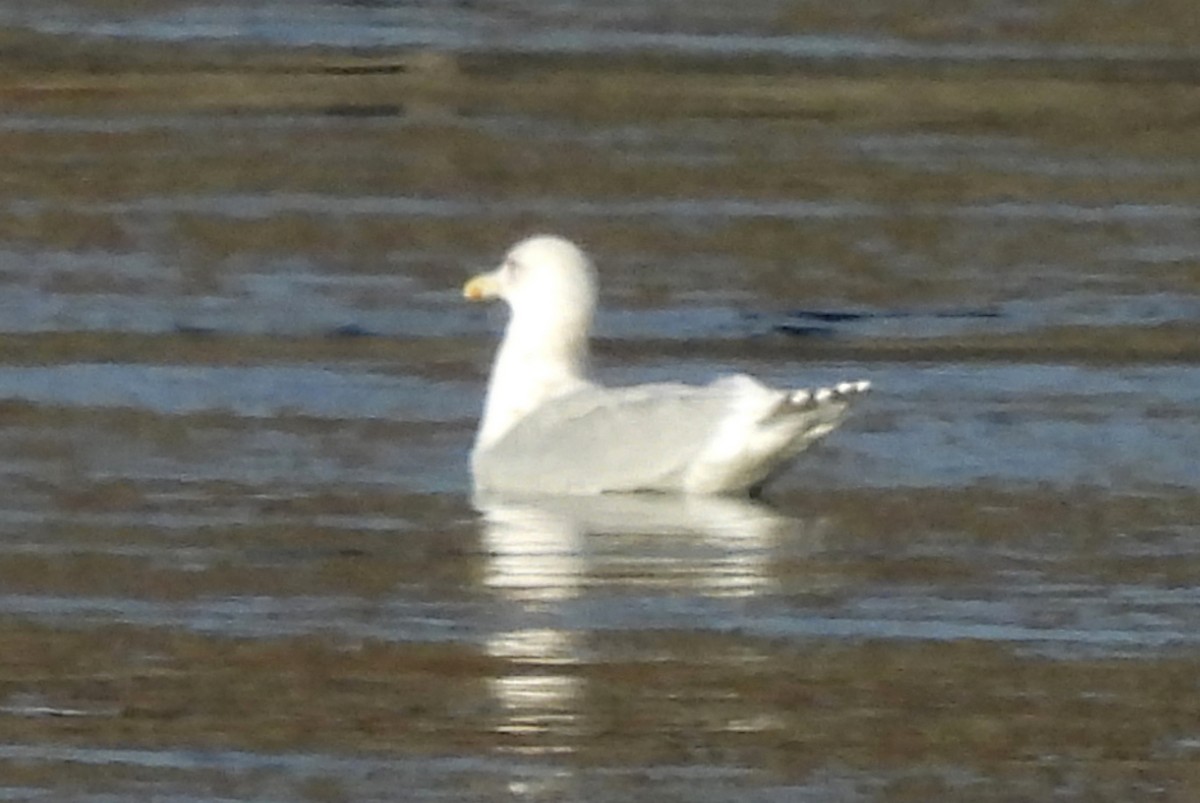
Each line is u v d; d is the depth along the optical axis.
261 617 14.62
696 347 20.20
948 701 13.67
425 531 15.84
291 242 22.67
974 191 24.50
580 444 16.33
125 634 14.41
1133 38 29.84
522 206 23.91
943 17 30.59
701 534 15.74
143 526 15.99
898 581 15.11
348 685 13.80
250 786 12.76
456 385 18.95
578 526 15.84
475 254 22.48
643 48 29.19
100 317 20.48
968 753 13.16
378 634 14.36
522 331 17.03
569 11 30.67
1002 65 28.75
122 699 13.66
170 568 15.30
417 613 14.60
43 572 15.25
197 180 24.53
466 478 16.83
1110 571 15.29
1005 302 21.25
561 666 14.00
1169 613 14.75
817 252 22.62
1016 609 14.77
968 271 22.12
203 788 12.73
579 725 13.36
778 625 14.51
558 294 16.95
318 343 19.95
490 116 26.80
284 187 24.38
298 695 13.72
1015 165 25.39
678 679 13.83
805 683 13.84
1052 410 18.36
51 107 26.88
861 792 12.73
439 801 12.59
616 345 20.22
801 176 24.95
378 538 15.74
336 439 17.70
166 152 25.47
